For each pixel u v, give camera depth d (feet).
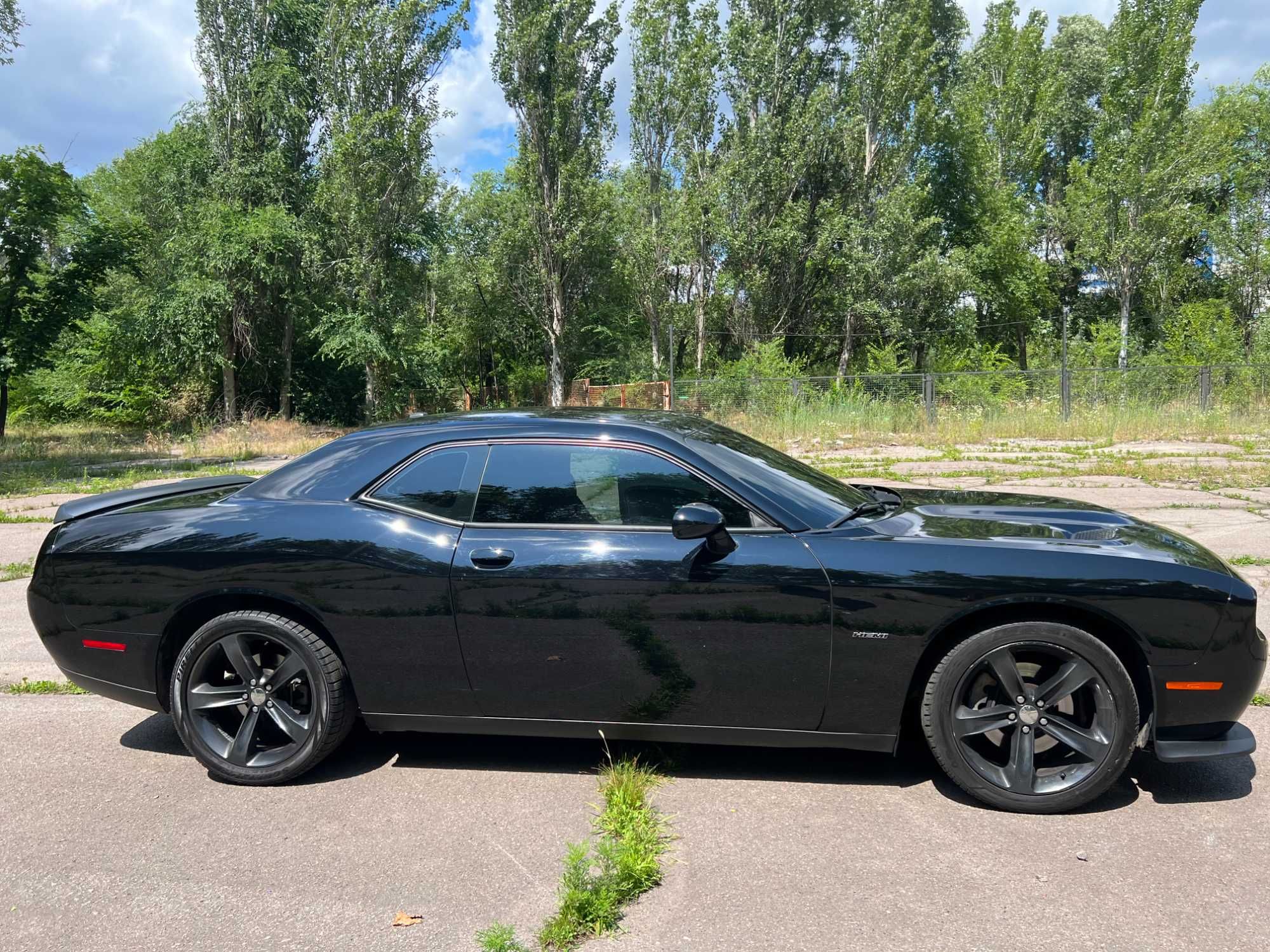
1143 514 28.25
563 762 11.55
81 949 7.60
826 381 73.61
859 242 112.16
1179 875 8.47
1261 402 64.39
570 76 117.60
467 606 10.39
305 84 105.91
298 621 11.07
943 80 142.41
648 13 117.60
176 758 11.95
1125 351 109.60
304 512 11.06
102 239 86.48
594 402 108.88
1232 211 122.83
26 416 117.29
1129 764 11.05
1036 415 63.16
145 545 11.18
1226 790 10.40
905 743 12.00
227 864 9.02
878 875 8.55
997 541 10.20
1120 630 9.72
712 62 115.65
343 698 10.96
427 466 11.14
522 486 10.82
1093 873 8.52
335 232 105.60
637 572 10.11
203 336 97.96
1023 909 7.91
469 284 152.76
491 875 8.71
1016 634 9.71
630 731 10.59
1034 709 9.84
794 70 114.32
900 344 118.21
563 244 122.21
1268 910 7.82
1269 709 12.91
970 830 9.48
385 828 9.77
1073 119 155.63
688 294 133.80
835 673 9.95
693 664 10.14
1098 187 114.73
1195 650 9.53
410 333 108.17
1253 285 120.16
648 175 124.16
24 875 8.89
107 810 10.33
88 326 103.50
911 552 9.98
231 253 96.68
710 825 9.68
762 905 8.04
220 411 107.86
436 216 113.60
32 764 11.78
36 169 80.94
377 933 7.75
